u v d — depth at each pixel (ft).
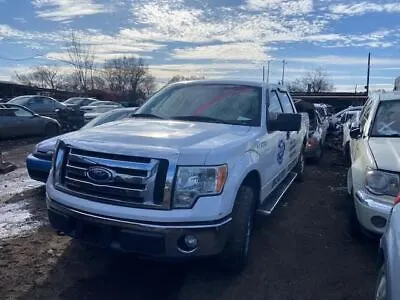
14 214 18.22
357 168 15.26
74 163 11.48
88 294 11.41
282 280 12.60
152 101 16.72
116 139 11.53
